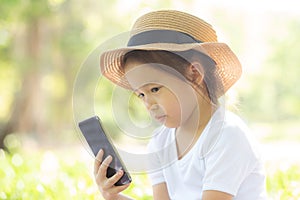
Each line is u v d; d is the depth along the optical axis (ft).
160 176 12.62
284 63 84.64
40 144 57.36
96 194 17.08
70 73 67.56
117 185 11.42
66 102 69.00
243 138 11.35
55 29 63.67
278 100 84.02
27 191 18.60
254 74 82.12
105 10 64.44
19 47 61.26
